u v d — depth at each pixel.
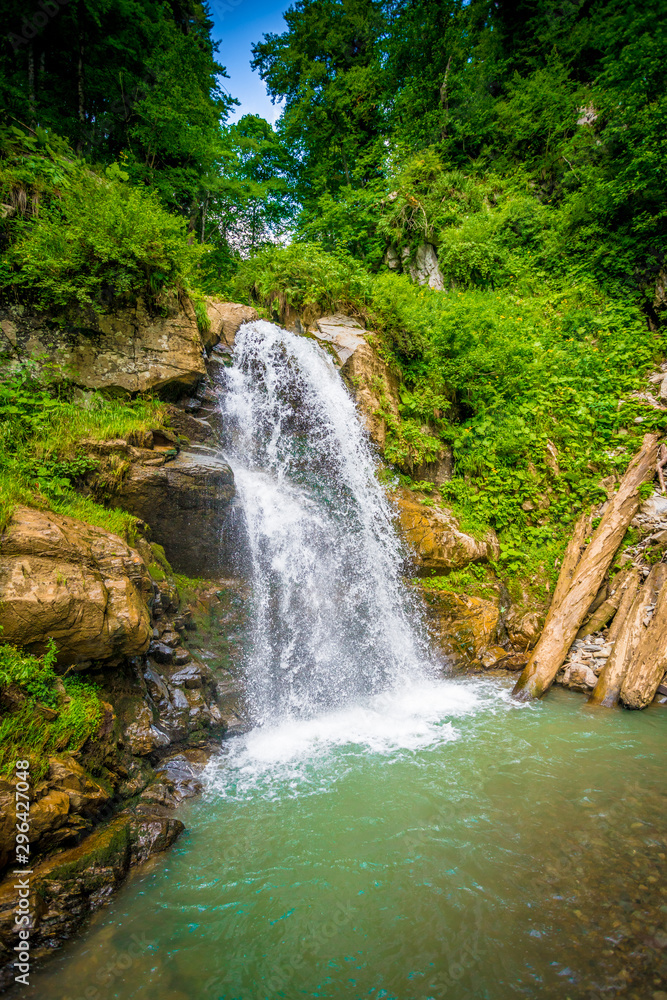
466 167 19.08
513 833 3.81
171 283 7.63
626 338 12.69
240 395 8.61
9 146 7.21
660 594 6.80
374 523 8.11
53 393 6.48
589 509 9.06
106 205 7.00
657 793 4.28
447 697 6.49
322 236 18.08
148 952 2.83
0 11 10.59
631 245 14.41
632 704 5.98
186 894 3.27
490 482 9.60
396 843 3.74
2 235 6.68
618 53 17.28
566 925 2.94
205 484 6.26
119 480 5.69
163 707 4.82
